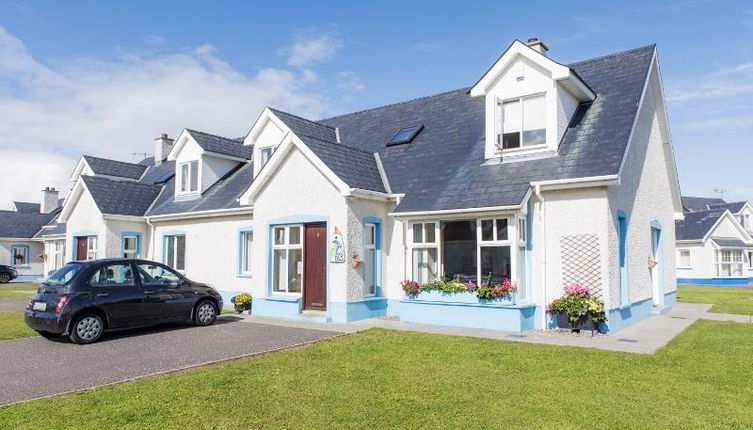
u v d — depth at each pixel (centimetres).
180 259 2170
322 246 1539
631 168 1491
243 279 1911
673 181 1998
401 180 1630
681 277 4381
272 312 1606
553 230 1324
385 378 828
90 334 1147
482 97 1914
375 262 1580
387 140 1930
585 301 1216
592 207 1271
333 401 713
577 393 746
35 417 648
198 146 2170
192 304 1353
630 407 684
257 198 1686
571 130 1455
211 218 2045
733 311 1781
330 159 1541
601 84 1591
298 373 861
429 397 729
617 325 1297
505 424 625
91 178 2328
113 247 2216
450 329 1301
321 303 1527
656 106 1786
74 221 2369
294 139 1566
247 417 651
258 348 1074
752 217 5034
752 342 1132
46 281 1223
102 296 1178
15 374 873
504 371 868
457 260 1408
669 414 659
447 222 1434
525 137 1470
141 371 890
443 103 2033
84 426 618
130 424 625
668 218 1972
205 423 630
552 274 1320
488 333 1241
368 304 1520
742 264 4359
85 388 788
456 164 1587
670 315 1648
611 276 1261
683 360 943
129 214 2256
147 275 1292
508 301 1285
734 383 800
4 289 2861
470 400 715
